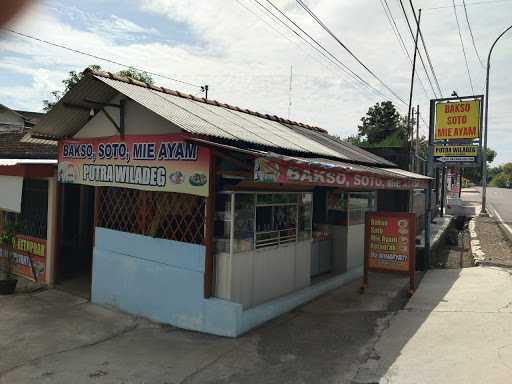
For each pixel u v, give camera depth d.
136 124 6.96
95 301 7.71
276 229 7.11
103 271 7.59
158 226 6.77
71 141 8.07
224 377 4.75
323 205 9.62
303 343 5.63
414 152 16.66
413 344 5.40
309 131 11.55
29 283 9.07
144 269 6.93
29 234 9.47
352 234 9.60
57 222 8.85
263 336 5.92
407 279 9.05
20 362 5.25
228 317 5.96
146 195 6.98
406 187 8.77
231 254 6.13
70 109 7.27
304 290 7.68
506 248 12.34
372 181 7.12
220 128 6.42
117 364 5.15
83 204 12.20
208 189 6.06
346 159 8.56
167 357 5.33
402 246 7.84
